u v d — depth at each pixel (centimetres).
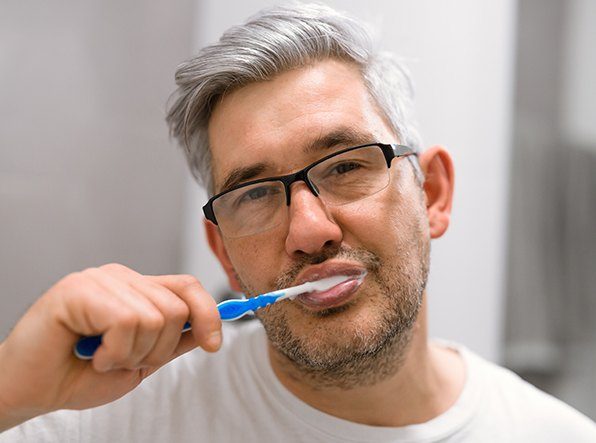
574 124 143
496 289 139
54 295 51
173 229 121
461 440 77
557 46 142
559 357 144
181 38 120
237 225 71
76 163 116
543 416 81
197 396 79
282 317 67
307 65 71
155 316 50
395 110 77
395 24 128
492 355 139
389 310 66
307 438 74
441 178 82
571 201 143
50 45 114
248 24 74
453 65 133
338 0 124
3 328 112
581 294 144
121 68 117
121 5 117
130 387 57
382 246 67
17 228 113
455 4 133
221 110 73
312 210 65
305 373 72
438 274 135
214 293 122
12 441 71
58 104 114
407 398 75
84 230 116
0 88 112
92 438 74
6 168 112
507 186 139
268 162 68
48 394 53
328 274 65
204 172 83
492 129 137
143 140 119
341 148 68
